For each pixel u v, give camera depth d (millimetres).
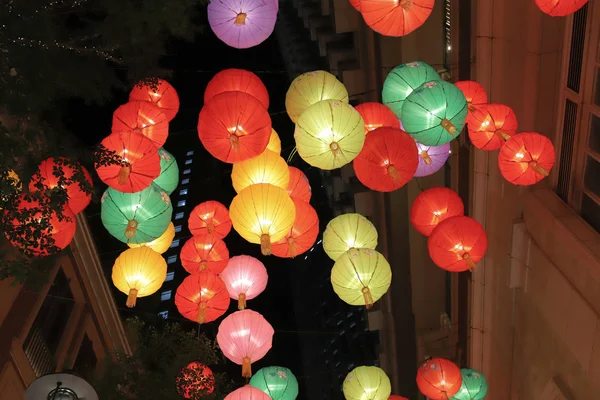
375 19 6172
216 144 5738
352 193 17000
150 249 6945
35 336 11367
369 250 6840
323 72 6586
